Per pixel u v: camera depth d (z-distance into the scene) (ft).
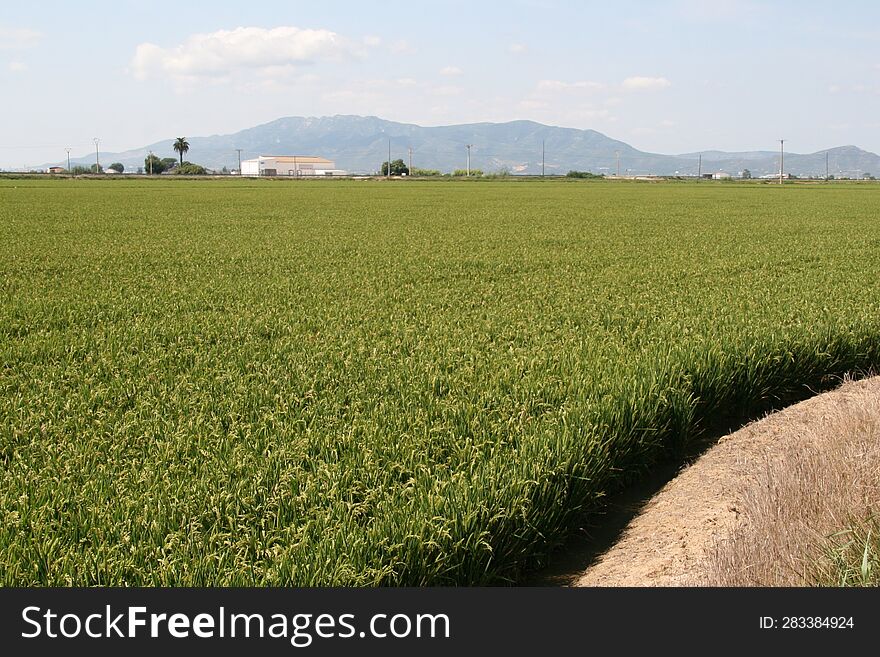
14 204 180.24
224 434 26.17
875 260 78.54
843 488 21.47
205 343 40.60
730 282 62.69
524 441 24.32
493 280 65.46
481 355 36.47
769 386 36.91
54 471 22.77
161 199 208.23
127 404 30.25
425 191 282.77
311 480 21.72
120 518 19.43
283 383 31.89
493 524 20.36
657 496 27.55
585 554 23.65
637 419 28.37
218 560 17.57
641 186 377.50
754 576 17.71
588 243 96.99
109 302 53.36
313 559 17.38
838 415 28.35
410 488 20.99
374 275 67.87
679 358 34.09
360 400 29.07
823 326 41.70
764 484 22.12
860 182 519.19
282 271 70.28
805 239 102.12
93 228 117.29
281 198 219.61
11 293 57.36
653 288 59.31
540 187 342.85
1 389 32.19
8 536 18.56
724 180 549.13
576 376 31.53
